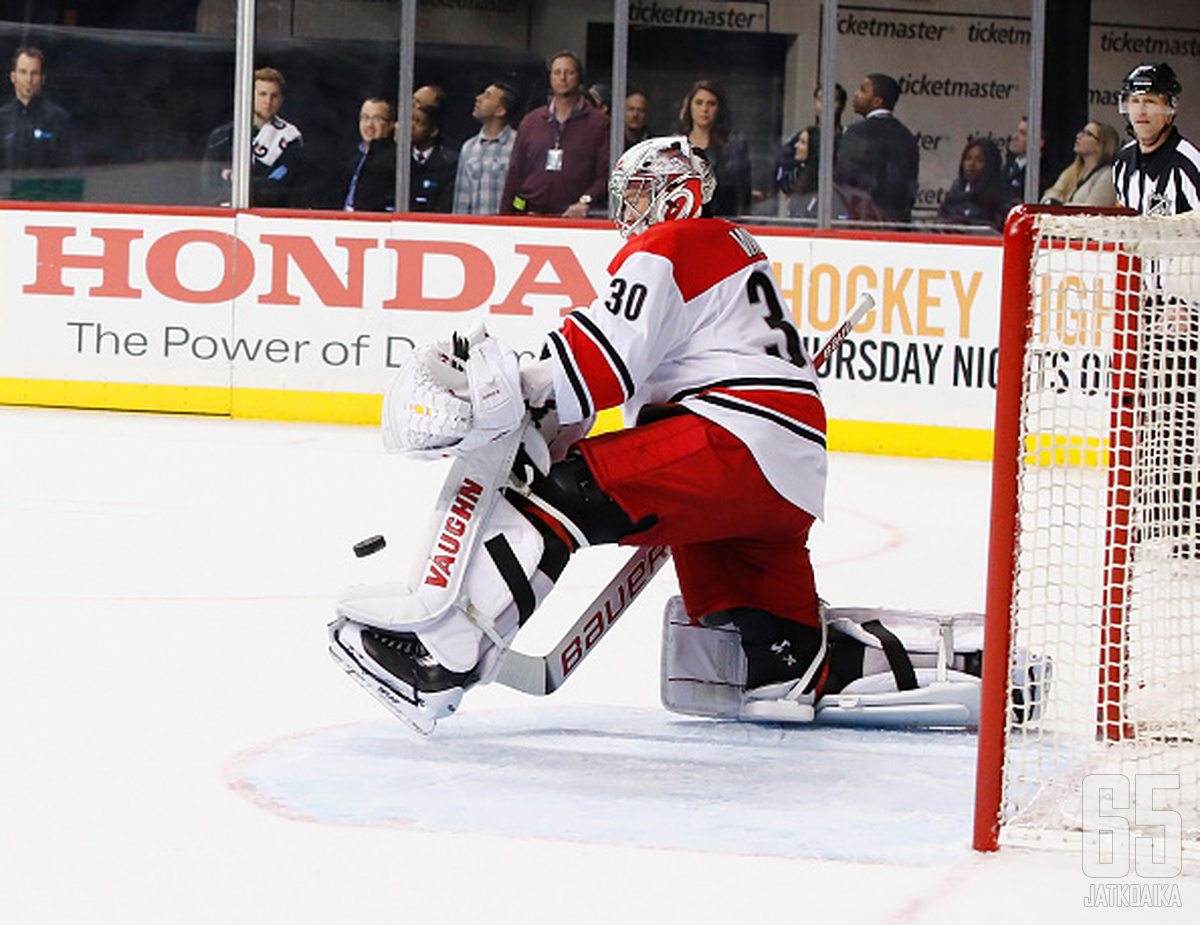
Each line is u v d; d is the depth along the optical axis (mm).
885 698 9398
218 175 30484
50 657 10625
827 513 19406
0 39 30156
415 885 6422
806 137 29688
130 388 28688
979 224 29891
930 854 7020
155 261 28469
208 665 10578
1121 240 7535
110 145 30422
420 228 27969
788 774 8422
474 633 8445
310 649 11180
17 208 28625
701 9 29609
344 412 28281
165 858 6684
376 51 29578
